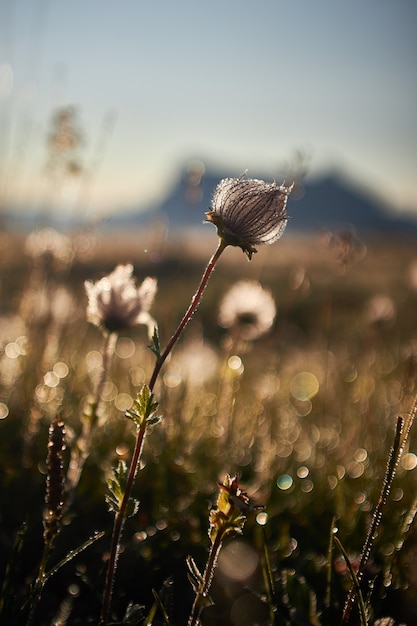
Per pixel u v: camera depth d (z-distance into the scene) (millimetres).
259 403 613
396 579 387
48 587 395
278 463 540
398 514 444
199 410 603
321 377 860
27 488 447
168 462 474
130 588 399
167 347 318
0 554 404
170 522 427
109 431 547
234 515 294
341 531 424
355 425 616
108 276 399
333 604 369
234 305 607
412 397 506
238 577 403
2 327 644
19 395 561
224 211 343
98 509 438
